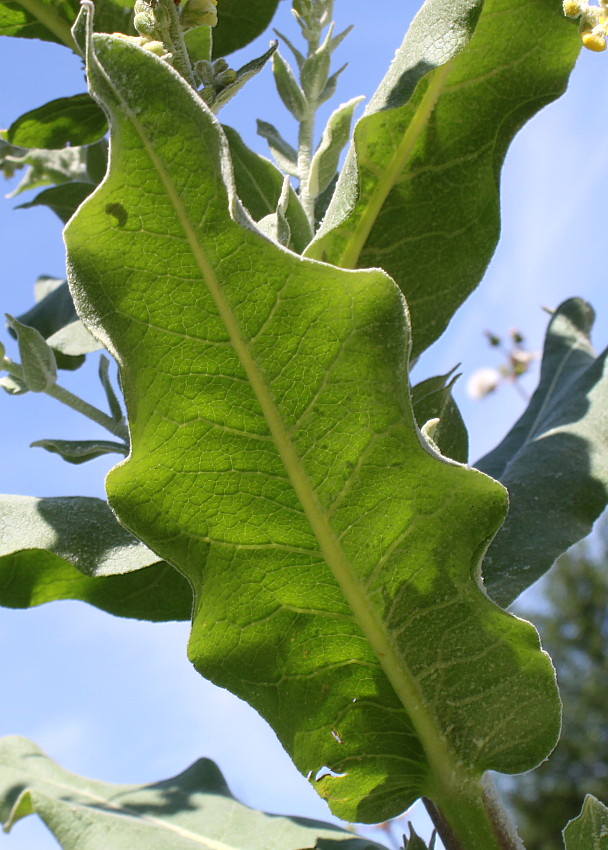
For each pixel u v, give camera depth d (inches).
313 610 6.0
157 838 6.5
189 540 5.8
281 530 5.7
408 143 8.0
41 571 8.4
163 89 4.7
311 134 10.0
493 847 6.4
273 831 7.1
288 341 5.2
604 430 9.1
